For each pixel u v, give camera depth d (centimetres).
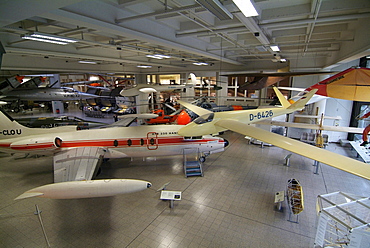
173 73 2161
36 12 354
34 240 601
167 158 1207
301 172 1039
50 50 1002
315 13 530
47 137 884
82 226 658
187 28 803
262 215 712
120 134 963
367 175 356
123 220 686
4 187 884
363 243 441
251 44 938
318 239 530
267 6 593
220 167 1097
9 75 1800
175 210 738
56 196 582
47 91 1527
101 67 1847
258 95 1694
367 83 529
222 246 581
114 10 582
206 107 1573
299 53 1223
